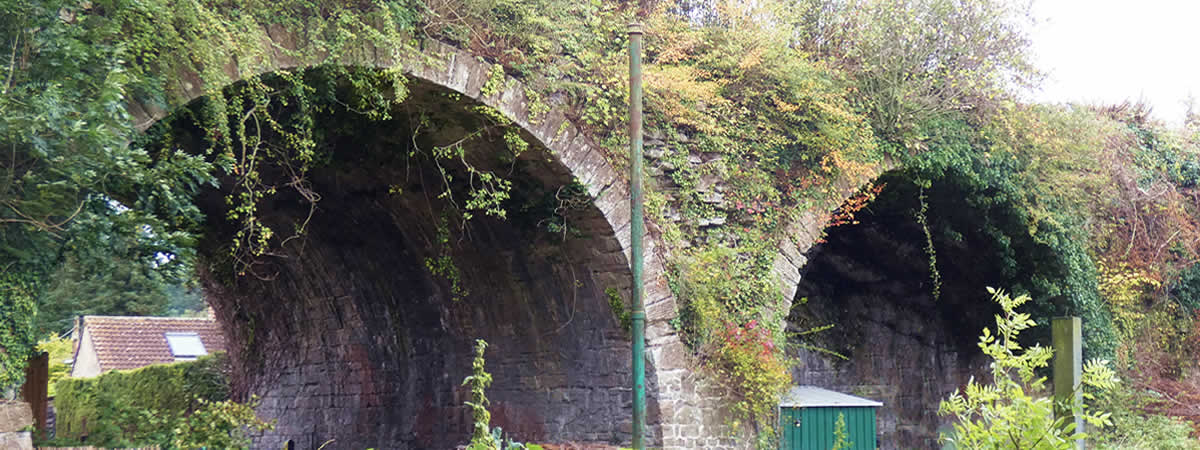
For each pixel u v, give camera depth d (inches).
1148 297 682.2
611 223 485.7
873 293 783.1
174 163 329.1
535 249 534.9
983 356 727.1
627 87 489.4
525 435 570.3
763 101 537.3
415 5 431.2
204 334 1272.1
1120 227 676.1
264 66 383.9
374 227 613.0
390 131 478.6
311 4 398.0
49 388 1008.9
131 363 1175.0
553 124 467.8
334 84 418.9
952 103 585.9
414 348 666.2
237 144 451.2
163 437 431.2
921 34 574.6
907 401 778.2
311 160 481.7
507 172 494.3
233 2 379.2
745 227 530.0
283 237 665.6
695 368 500.1
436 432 643.5
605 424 519.2
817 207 542.6
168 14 333.4
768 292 523.2
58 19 299.6
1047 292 645.9
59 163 289.7
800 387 589.0
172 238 316.2
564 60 482.6
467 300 607.5
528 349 573.9
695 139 516.7
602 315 519.2
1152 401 641.6
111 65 311.9
